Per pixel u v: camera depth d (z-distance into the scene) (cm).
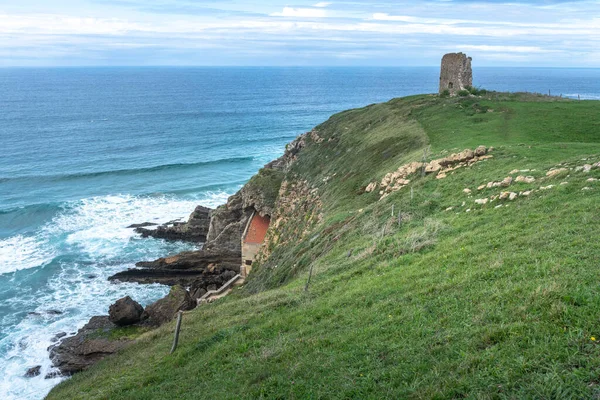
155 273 5531
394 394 1034
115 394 1686
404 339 1291
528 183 2445
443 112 5516
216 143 14125
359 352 1309
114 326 4300
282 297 2233
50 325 4422
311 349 1457
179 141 14250
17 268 5634
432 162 3472
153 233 6744
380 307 1594
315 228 3900
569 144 3219
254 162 11744
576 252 1470
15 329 4344
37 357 3878
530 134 3947
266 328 1806
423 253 2091
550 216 1909
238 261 5691
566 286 1230
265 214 6188
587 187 2080
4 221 7200
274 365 1430
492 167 3005
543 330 1066
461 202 2636
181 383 1566
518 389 903
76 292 5122
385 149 4981
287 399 1202
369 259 2309
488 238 1906
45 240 6500
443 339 1208
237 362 1567
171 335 2362
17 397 3372
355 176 4769
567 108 4938
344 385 1150
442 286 1574
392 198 3219
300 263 3222
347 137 6488
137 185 9375
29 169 10306
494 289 1388
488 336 1121
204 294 4909
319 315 1755
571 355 941
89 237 6656
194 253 5741
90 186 9212
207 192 9050
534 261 1510
